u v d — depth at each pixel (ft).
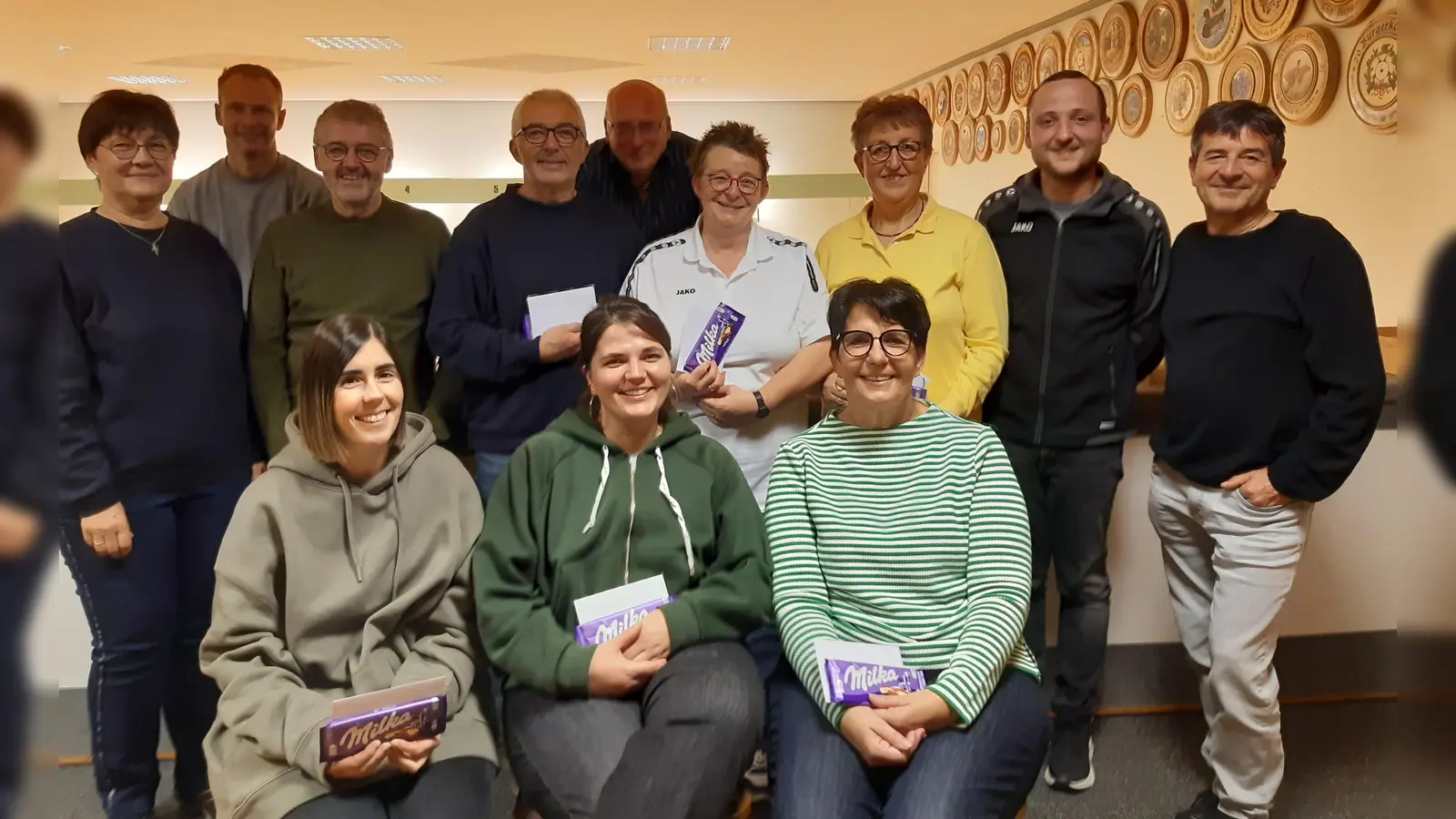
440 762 4.79
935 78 22.43
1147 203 6.44
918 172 6.57
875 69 21.95
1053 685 7.68
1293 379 5.79
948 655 5.15
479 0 13.83
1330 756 7.28
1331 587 8.01
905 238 6.68
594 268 6.57
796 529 5.40
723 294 6.41
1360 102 9.21
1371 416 5.49
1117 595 7.97
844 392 6.21
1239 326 5.84
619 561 5.28
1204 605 6.47
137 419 5.80
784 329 6.40
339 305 6.43
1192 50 12.12
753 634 5.98
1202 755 6.93
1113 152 14.24
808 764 4.75
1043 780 7.00
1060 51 15.80
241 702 4.70
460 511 5.36
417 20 14.99
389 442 5.24
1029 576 5.21
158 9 13.97
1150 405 7.55
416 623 5.22
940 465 5.31
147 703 6.07
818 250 7.18
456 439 7.06
